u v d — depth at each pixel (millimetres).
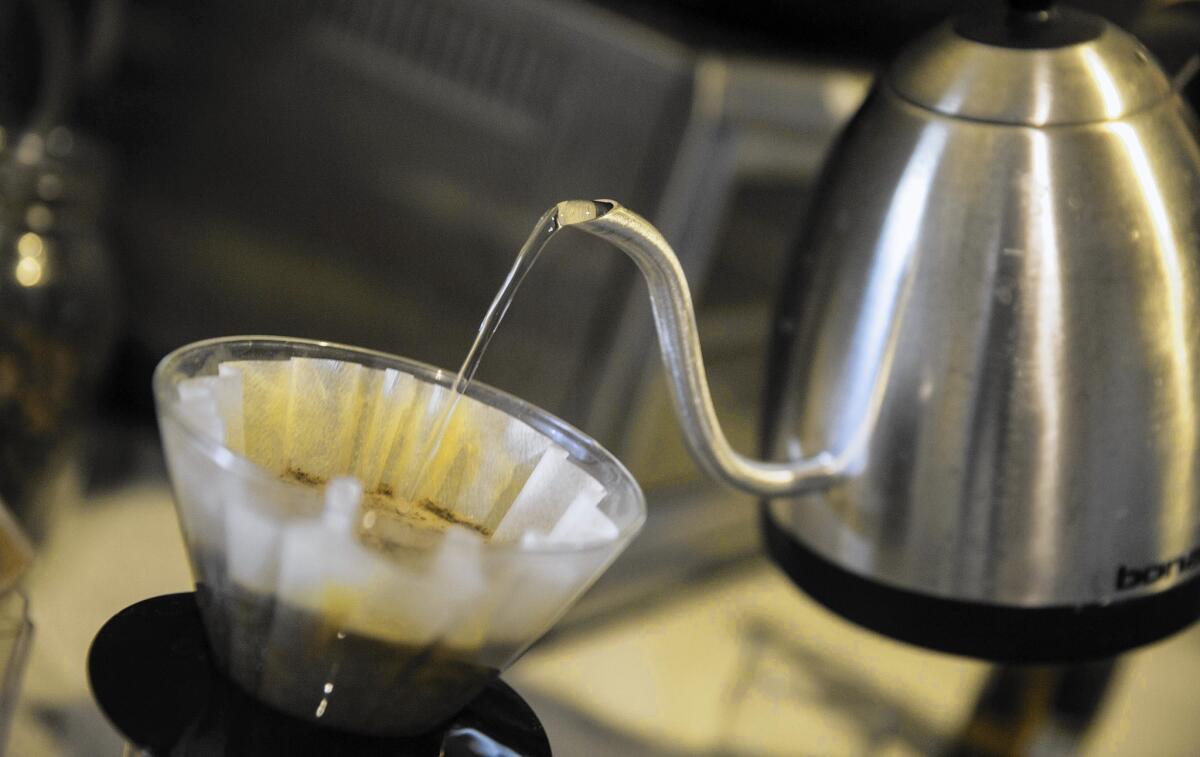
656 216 1134
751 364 1262
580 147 1160
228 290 1427
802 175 1165
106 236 1500
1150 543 771
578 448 634
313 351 636
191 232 1445
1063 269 743
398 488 637
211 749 595
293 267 1367
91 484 1287
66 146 1316
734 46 1142
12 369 1141
